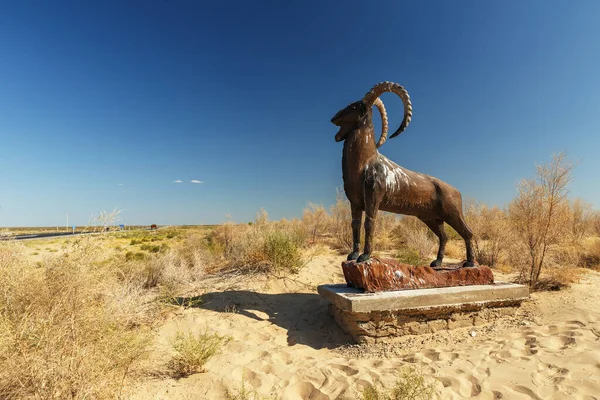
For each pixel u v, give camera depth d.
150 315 5.39
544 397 3.22
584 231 15.95
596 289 6.48
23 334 3.05
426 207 6.08
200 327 5.25
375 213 5.61
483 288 5.66
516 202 7.98
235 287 7.19
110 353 3.23
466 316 5.54
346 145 5.80
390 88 5.54
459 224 6.22
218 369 3.92
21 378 2.80
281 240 8.33
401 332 5.16
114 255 5.39
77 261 4.09
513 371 3.71
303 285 7.55
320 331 5.57
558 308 5.73
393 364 4.21
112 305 4.50
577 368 3.62
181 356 3.90
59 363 2.78
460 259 10.57
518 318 5.66
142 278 7.34
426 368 3.96
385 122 6.15
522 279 7.41
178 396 3.33
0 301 3.62
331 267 8.78
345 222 11.66
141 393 3.29
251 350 4.54
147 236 29.39
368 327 5.00
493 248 10.19
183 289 7.11
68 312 3.58
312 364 4.26
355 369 4.00
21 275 3.92
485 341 4.84
